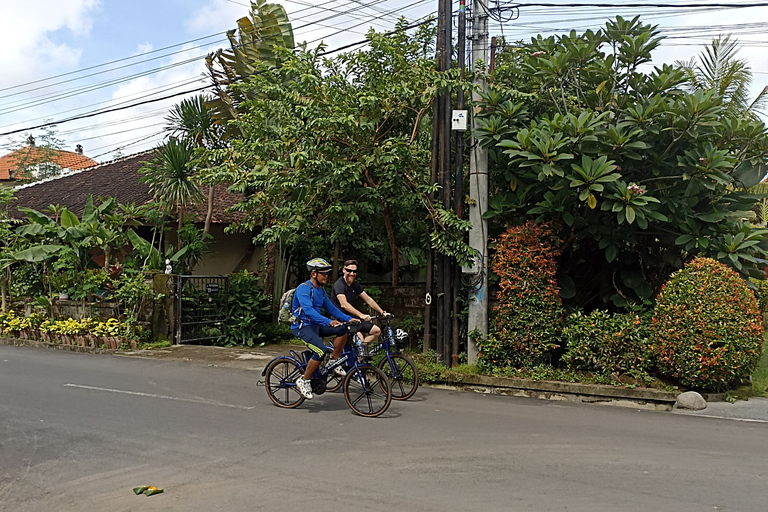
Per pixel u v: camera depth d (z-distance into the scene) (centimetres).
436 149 1005
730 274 845
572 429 682
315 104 978
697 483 506
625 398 830
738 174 992
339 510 446
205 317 1329
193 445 607
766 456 588
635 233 976
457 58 1024
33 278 1481
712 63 1395
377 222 1274
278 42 1453
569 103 1022
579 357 888
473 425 692
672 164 941
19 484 509
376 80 1056
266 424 686
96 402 789
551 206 924
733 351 809
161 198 1430
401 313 1254
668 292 859
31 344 1352
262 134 1115
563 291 995
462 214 1005
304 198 1127
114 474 528
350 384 795
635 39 939
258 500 467
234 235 1662
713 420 741
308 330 738
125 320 1277
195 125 1455
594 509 448
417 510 446
